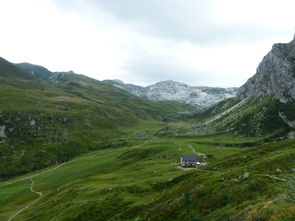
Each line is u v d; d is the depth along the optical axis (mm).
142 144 190500
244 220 30531
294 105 190500
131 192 68188
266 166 57688
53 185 116125
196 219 39438
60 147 198625
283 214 26875
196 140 186625
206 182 54562
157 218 45125
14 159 168000
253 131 182625
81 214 60750
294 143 86750
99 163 142875
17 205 92438
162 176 79312
